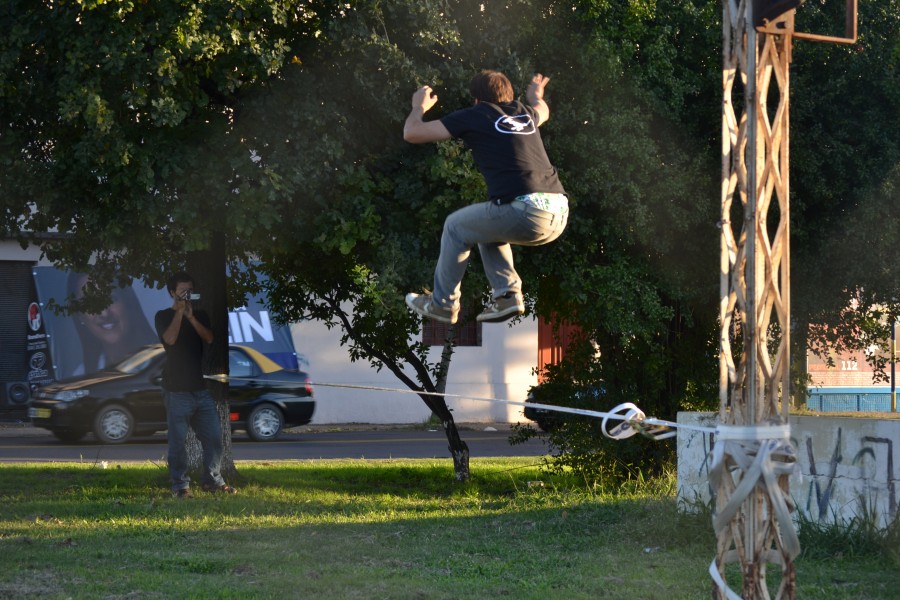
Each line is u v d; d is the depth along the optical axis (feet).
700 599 36.32
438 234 58.59
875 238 63.05
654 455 69.62
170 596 35.99
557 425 73.00
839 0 63.77
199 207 54.34
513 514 55.67
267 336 139.13
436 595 36.58
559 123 59.41
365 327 72.79
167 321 60.03
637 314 63.26
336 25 53.06
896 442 44.27
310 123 54.03
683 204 63.21
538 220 25.30
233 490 63.21
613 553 45.01
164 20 49.67
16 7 52.11
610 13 60.85
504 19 57.57
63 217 55.88
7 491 63.93
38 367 135.54
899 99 61.72
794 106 62.18
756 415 27.02
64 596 35.60
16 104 53.42
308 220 56.49
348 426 142.41
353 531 50.31
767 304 27.12
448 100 56.90
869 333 70.79
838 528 45.44
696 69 65.10
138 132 52.65
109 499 60.13
